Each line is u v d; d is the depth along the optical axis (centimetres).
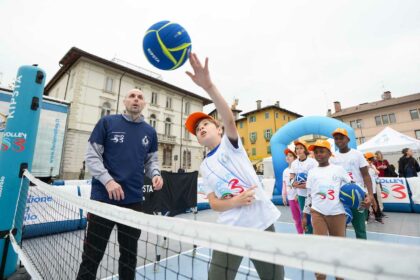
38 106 331
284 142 871
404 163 855
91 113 2005
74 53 1972
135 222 133
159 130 2533
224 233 89
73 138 1862
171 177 414
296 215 442
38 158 671
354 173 347
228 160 167
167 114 2644
